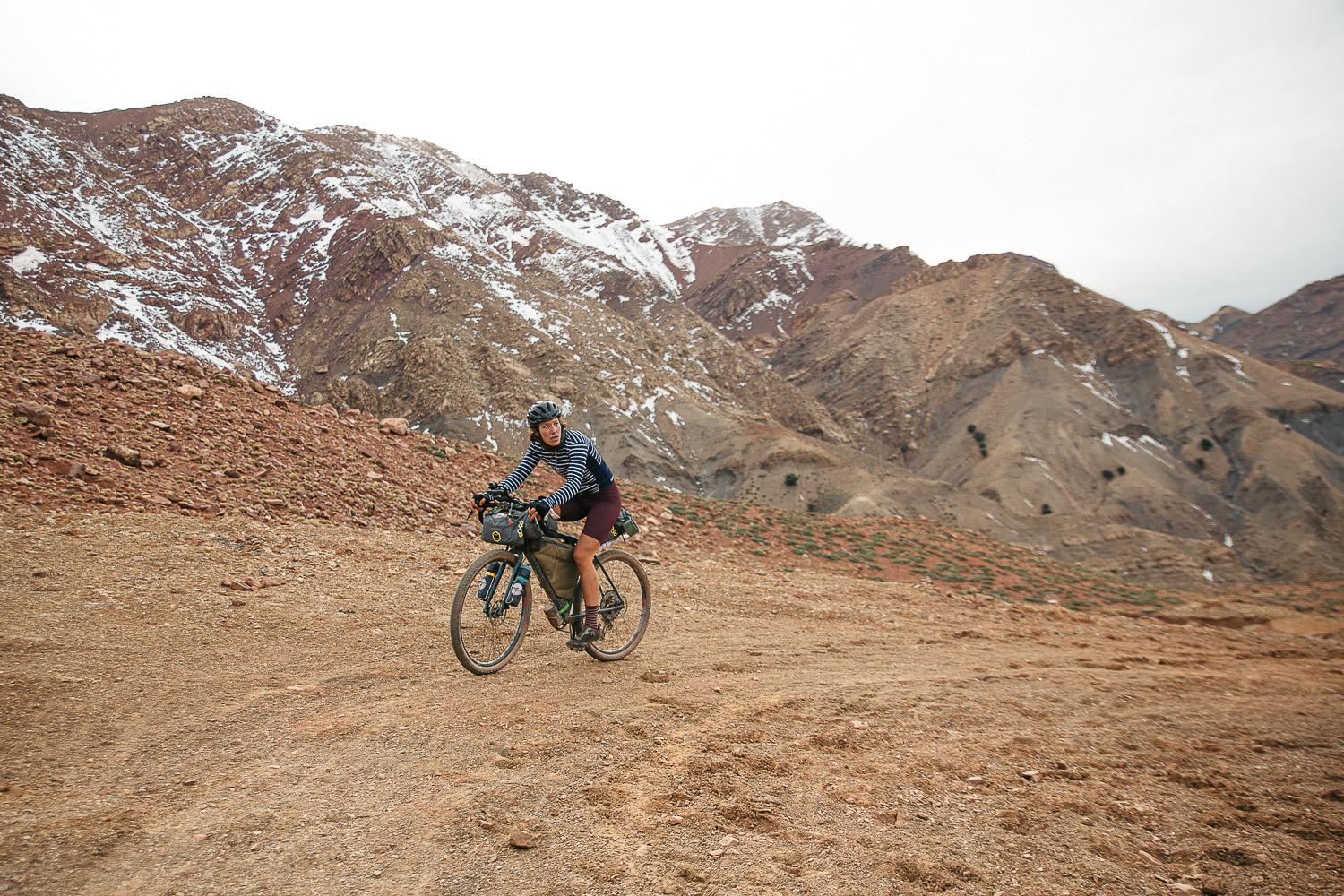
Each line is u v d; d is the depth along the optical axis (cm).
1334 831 314
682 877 254
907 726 440
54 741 344
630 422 12719
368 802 298
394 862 253
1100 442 15575
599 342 14875
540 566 530
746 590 1059
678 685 501
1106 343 18562
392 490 1259
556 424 518
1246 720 490
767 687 509
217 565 741
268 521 962
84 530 760
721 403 15300
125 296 13600
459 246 17075
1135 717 491
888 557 2081
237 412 1323
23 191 15288
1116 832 307
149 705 404
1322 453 14550
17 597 574
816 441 13238
